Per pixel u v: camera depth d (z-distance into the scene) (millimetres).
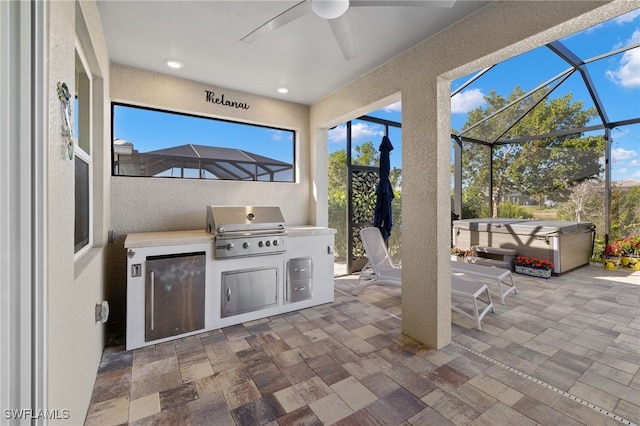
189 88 3383
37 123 840
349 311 3330
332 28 1982
